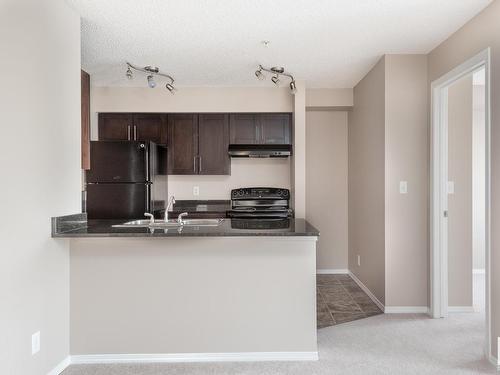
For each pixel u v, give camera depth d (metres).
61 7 2.34
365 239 4.10
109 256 2.48
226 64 3.64
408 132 3.38
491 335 2.41
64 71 2.38
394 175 3.38
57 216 2.28
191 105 4.42
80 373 2.31
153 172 3.97
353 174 4.66
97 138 4.43
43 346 2.16
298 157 4.30
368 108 3.93
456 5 2.47
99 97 4.37
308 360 2.47
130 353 2.47
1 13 1.80
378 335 2.88
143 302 2.48
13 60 1.89
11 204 1.88
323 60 3.54
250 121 4.50
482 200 5.05
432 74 3.27
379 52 3.34
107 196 3.89
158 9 2.49
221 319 2.48
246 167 4.78
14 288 1.91
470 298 3.41
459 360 2.46
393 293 3.41
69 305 2.46
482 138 5.05
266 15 2.59
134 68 3.57
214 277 2.49
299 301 2.49
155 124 4.46
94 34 2.89
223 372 2.32
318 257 5.02
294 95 4.32
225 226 2.64
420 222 3.39
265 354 2.48
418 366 2.38
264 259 2.49
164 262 2.48
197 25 2.74
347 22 2.71
